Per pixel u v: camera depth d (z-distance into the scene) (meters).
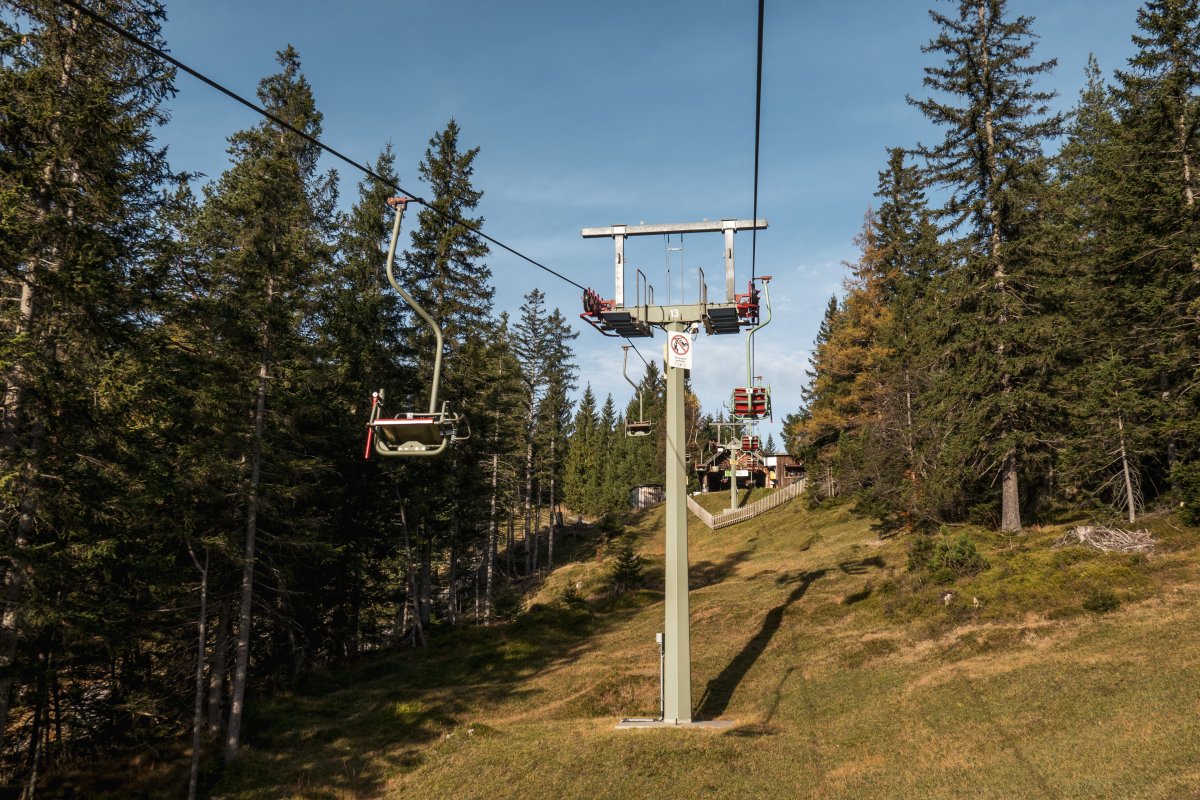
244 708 23.25
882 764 12.51
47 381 13.89
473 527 39.88
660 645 17.38
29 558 13.70
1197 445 23.64
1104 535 23.05
